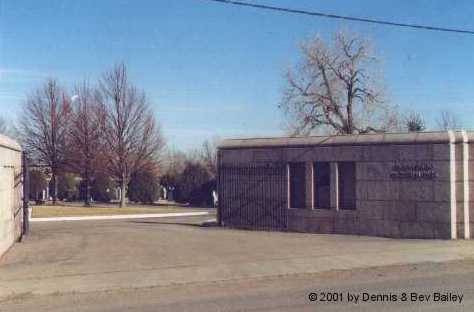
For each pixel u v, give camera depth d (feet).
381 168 69.46
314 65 149.69
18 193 70.08
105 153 155.74
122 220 114.21
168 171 224.94
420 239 66.08
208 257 52.75
